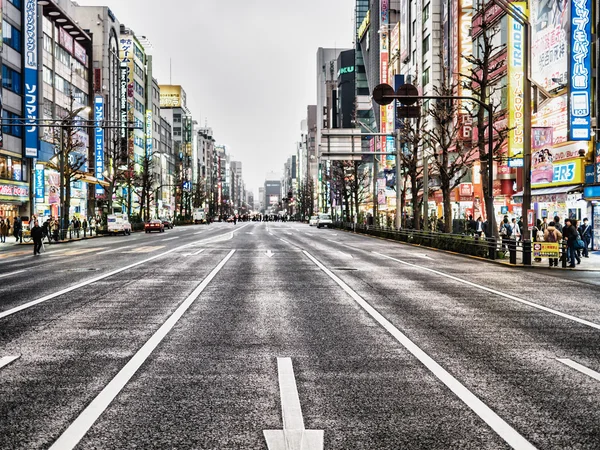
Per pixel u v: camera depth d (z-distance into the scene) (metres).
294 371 6.25
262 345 7.58
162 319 9.49
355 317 9.78
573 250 19.44
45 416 4.77
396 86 56.22
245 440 4.26
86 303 11.26
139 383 5.76
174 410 4.93
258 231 62.59
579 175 26.75
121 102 81.50
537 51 31.19
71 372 6.17
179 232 61.06
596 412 4.91
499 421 4.67
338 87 128.88
